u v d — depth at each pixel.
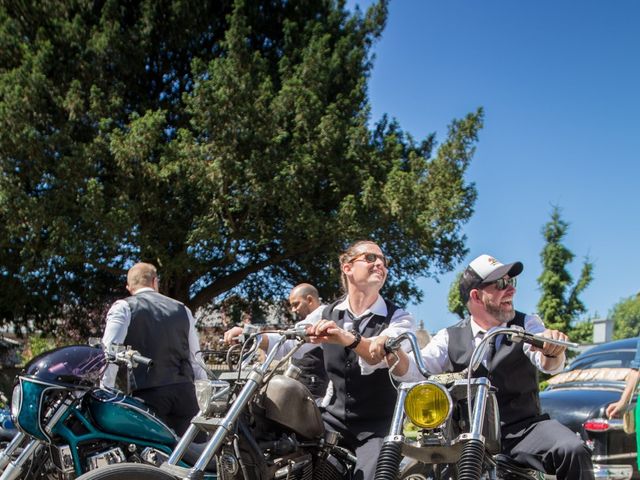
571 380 7.14
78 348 3.43
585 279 21.33
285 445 3.04
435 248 18.20
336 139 16.20
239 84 15.82
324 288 18.58
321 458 3.18
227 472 2.88
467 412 2.52
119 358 3.45
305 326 2.91
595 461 5.99
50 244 14.98
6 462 3.41
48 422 3.23
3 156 14.52
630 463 6.04
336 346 3.44
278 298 20.92
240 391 2.88
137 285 4.60
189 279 17.98
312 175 16.25
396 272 18.66
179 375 4.27
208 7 17.84
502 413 3.17
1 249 15.91
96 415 3.33
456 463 2.42
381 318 3.52
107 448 3.32
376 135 19.81
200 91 15.62
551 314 21.28
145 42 16.84
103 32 16.45
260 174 15.76
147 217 16.19
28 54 15.59
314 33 18.02
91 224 14.61
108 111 15.85
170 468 2.68
